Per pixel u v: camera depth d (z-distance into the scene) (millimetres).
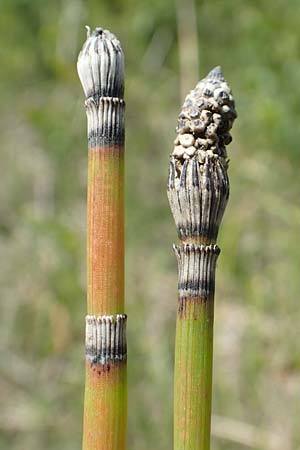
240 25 536
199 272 238
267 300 440
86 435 245
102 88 241
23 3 608
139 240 497
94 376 244
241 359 429
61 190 546
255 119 467
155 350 438
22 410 459
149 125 547
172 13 564
